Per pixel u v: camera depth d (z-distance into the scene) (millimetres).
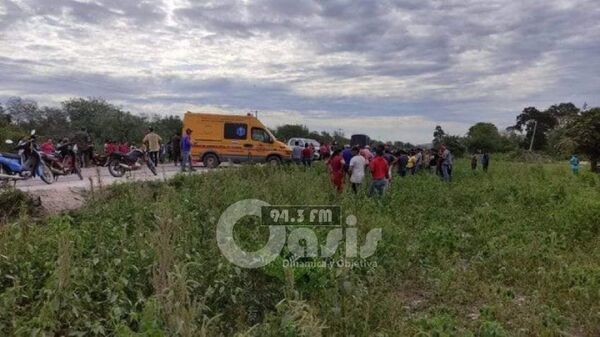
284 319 4645
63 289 4824
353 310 5555
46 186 12930
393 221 11047
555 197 14914
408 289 7363
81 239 6180
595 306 6324
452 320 5641
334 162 14586
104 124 51188
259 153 23922
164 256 5180
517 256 8406
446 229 10086
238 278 5832
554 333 5559
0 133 29875
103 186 11508
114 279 5410
